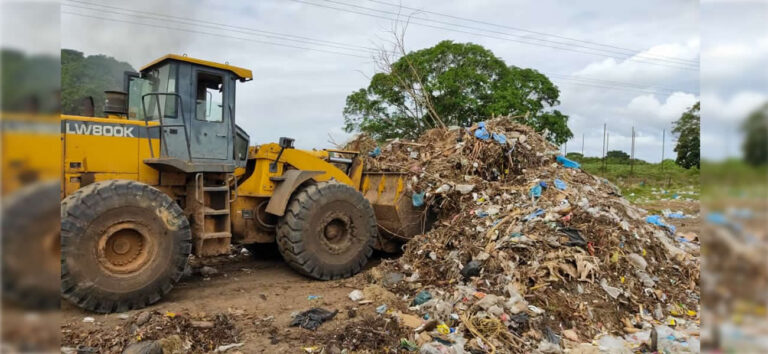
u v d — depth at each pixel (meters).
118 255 4.62
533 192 6.60
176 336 3.90
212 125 5.76
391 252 7.61
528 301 4.60
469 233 5.99
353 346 3.88
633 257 5.45
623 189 21.19
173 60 5.43
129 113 5.89
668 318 4.82
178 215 4.91
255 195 6.16
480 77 19.17
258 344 3.94
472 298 4.66
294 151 6.55
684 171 25.03
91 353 3.62
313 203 5.99
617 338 4.34
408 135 19.92
